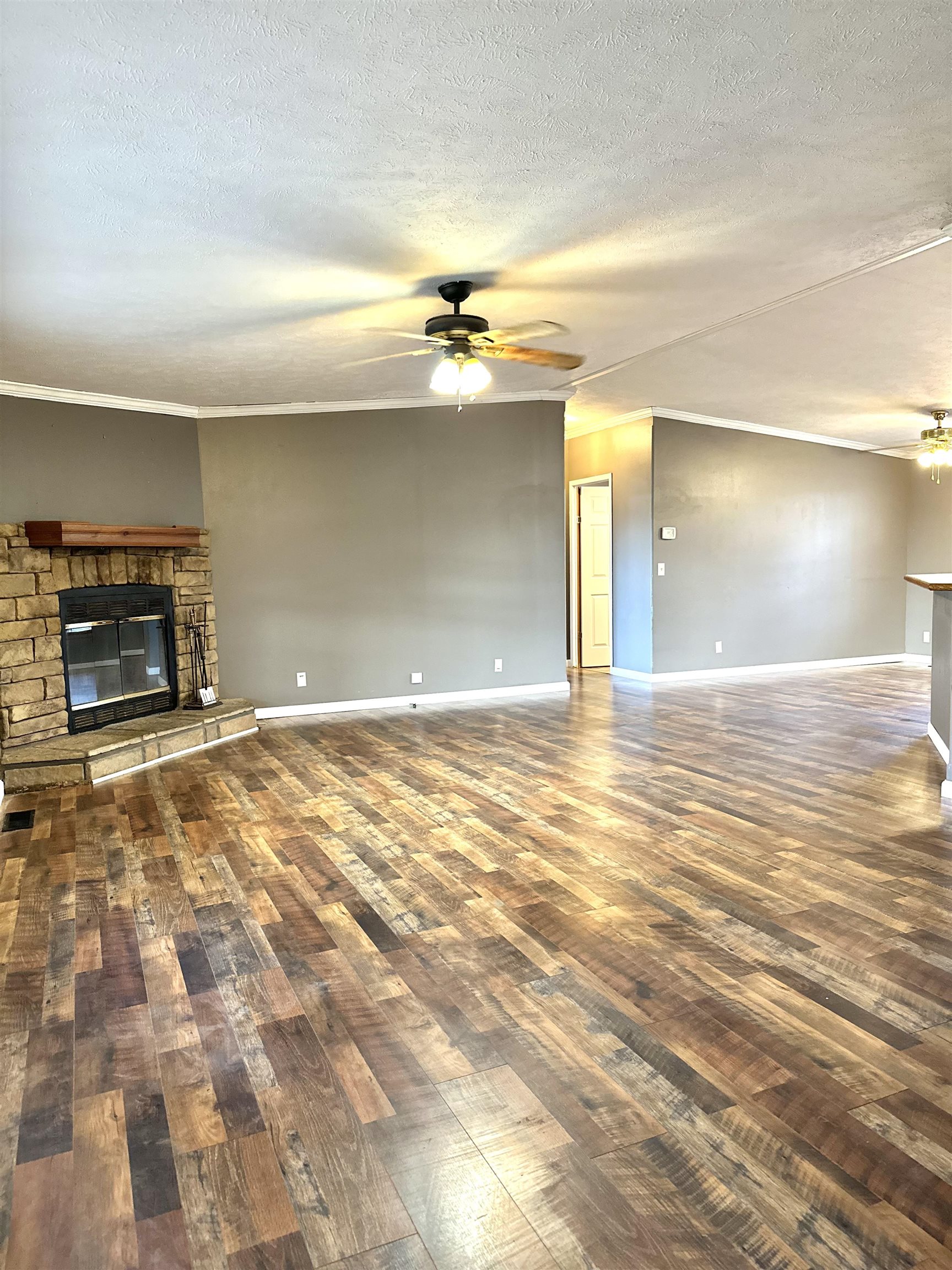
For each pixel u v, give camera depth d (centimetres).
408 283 365
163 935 280
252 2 172
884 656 925
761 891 303
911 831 365
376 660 686
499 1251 148
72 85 201
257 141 233
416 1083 197
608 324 460
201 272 336
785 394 673
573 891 306
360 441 669
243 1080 200
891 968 247
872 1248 147
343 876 326
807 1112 184
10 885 326
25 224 280
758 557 838
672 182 276
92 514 569
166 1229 155
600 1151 173
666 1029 217
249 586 655
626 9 183
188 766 509
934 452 734
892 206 305
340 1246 150
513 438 700
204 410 633
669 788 437
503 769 482
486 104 221
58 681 512
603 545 905
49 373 496
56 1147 178
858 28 194
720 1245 148
